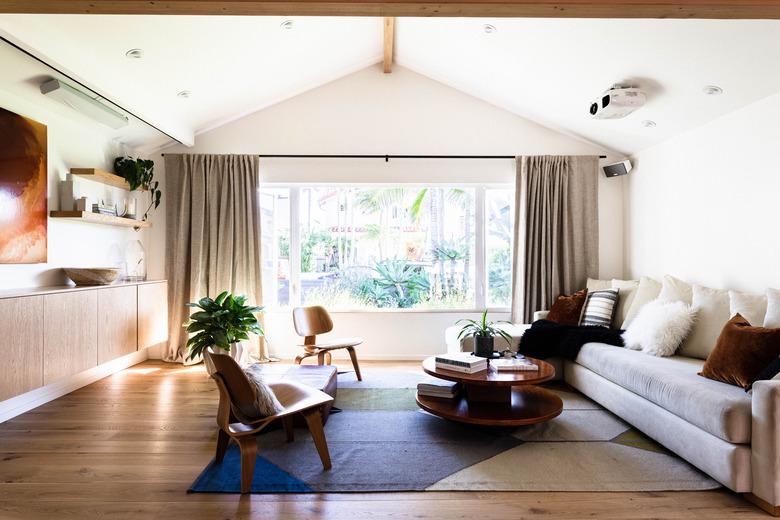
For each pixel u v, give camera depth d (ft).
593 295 14.25
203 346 12.66
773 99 10.34
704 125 12.57
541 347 13.05
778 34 8.65
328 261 17.31
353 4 6.93
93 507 6.66
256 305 16.35
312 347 13.19
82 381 12.97
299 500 6.88
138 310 13.52
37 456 8.37
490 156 16.75
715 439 7.17
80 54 10.19
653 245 14.99
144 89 12.76
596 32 10.48
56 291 10.05
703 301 10.89
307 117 16.78
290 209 17.17
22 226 10.96
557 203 16.37
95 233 13.89
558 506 6.73
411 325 16.90
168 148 16.70
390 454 8.46
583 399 11.91
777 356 7.70
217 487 7.20
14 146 10.77
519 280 16.43
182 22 10.35
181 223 16.15
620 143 15.69
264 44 12.60
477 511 6.60
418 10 7.11
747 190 11.10
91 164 13.78
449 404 9.74
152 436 9.32
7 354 8.74
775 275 10.34
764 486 6.55
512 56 13.04
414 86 16.84
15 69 9.93
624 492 7.14
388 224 17.33
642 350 11.14
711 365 8.39
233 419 9.36
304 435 9.43
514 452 8.55
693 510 6.63
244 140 16.76
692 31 9.34
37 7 6.94
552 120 16.17
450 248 17.31
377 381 13.73
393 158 16.84
